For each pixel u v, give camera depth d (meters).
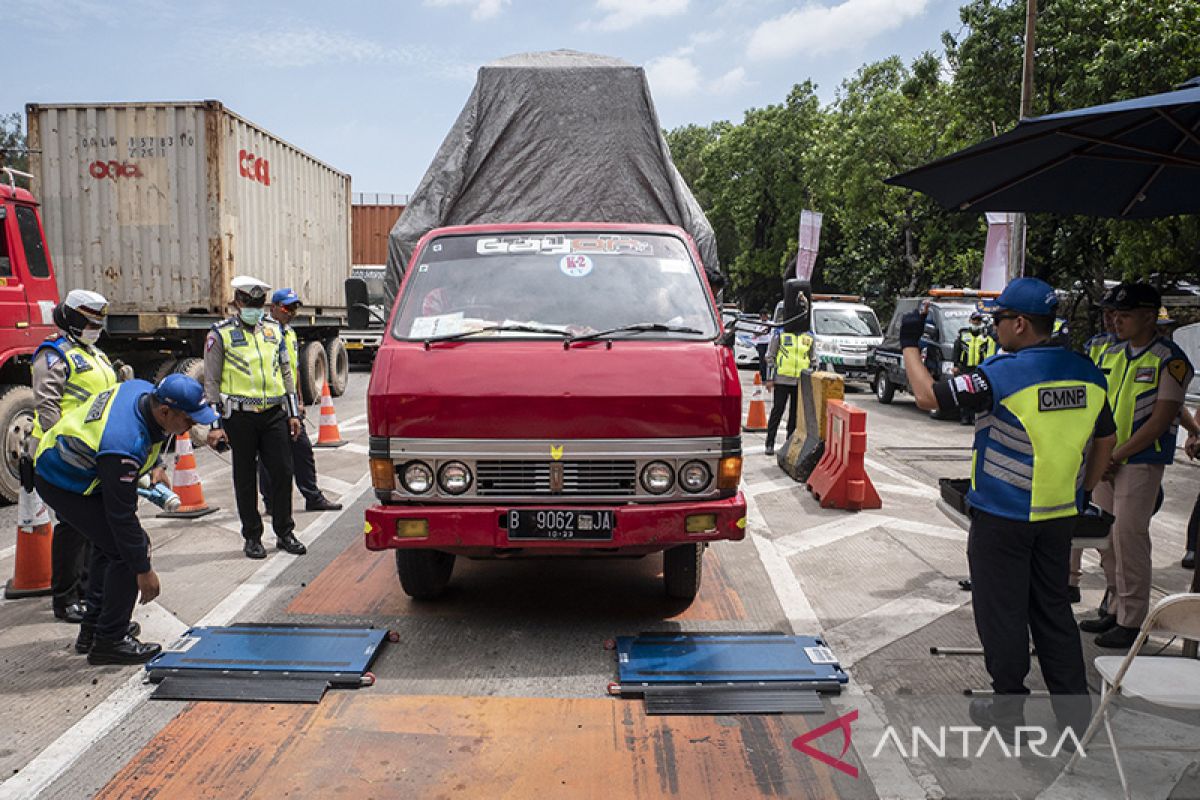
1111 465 4.67
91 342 5.63
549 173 7.73
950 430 13.74
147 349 11.45
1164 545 6.93
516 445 4.46
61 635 4.86
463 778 3.38
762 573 6.01
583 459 4.47
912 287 29.58
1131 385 4.68
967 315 15.84
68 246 11.38
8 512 7.86
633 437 4.48
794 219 43.59
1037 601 3.63
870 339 20.47
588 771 3.44
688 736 3.71
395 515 4.43
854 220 30.12
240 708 3.95
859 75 33.19
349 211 17.97
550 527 4.43
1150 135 4.07
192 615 5.16
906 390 17.45
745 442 11.94
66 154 11.30
